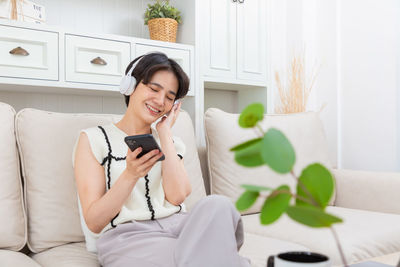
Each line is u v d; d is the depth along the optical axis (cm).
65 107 226
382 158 251
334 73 277
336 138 276
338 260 132
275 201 48
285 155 47
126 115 144
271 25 272
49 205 142
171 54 226
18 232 135
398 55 241
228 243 95
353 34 267
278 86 290
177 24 240
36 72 186
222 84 257
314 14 291
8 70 180
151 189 137
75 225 144
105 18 241
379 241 145
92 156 129
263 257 127
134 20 252
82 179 126
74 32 196
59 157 147
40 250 139
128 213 128
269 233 158
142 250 111
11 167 140
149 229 125
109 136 136
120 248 115
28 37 184
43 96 220
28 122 147
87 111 233
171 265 99
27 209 143
